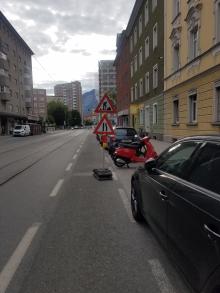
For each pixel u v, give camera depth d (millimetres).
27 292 3375
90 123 153125
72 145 27469
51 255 4277
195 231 2775
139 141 13422
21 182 9680
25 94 81312
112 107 11414
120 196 7676
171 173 3971
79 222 5664
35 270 3859
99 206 6746
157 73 28438
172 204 3467
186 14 19609
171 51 23359
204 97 16828
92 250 4422
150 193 4535
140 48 38750
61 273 3768
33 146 27344
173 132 23281
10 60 68500
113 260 4098
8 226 5496
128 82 51750
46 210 6469
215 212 2502
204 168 3184
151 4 30766
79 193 8031
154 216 4297
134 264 3977
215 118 15555
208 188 2904
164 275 3686
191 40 19188
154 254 4270
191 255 2848
